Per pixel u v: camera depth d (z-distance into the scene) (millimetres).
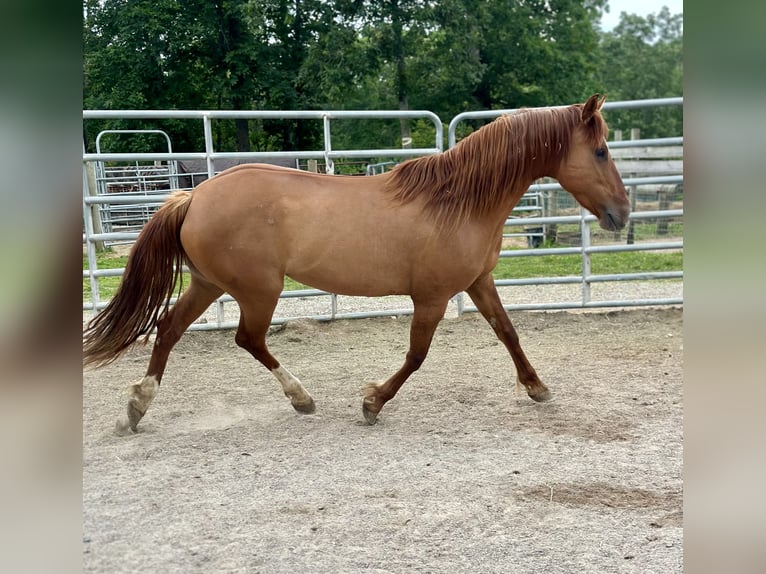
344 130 20297
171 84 16906
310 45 17328
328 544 2283
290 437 3312
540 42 19453
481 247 3377
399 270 3342
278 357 4961
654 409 3689
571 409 3705
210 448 3164
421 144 20141
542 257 10172
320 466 2943
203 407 3832
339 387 4203
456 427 3447
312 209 3293
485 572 2123
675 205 10383
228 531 2359
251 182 3297
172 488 2703
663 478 2809
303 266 3344
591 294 7109
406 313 6043
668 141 5660
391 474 2859
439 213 3305
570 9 20078
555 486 2740
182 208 3305
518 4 19266
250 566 2137
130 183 9547
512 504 2580
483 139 3350
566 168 3428
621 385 4141
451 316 6094
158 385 3414
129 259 3330
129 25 15641
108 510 2500
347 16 17203
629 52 34438
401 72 17875
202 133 17547
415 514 2498
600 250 5910
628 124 31594
